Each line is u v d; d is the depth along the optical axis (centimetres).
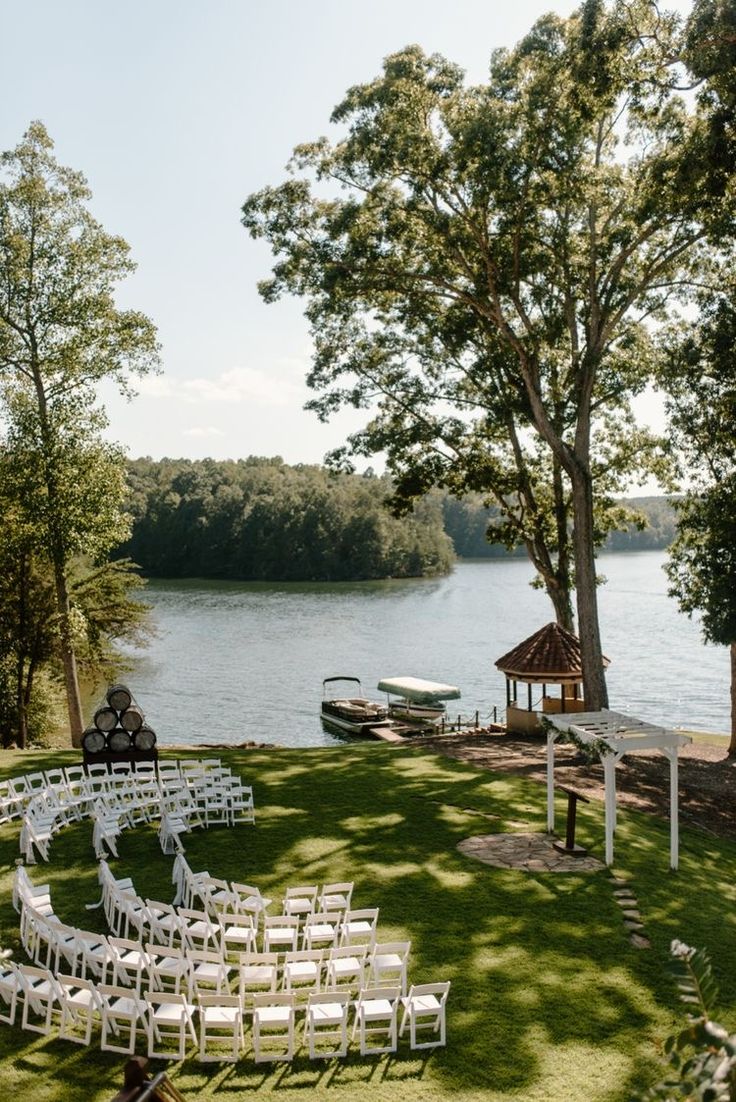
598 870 1675
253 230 2884
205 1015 1032
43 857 1650
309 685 5784
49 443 3173
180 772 2106
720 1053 385
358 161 2666
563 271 2883
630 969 1273
